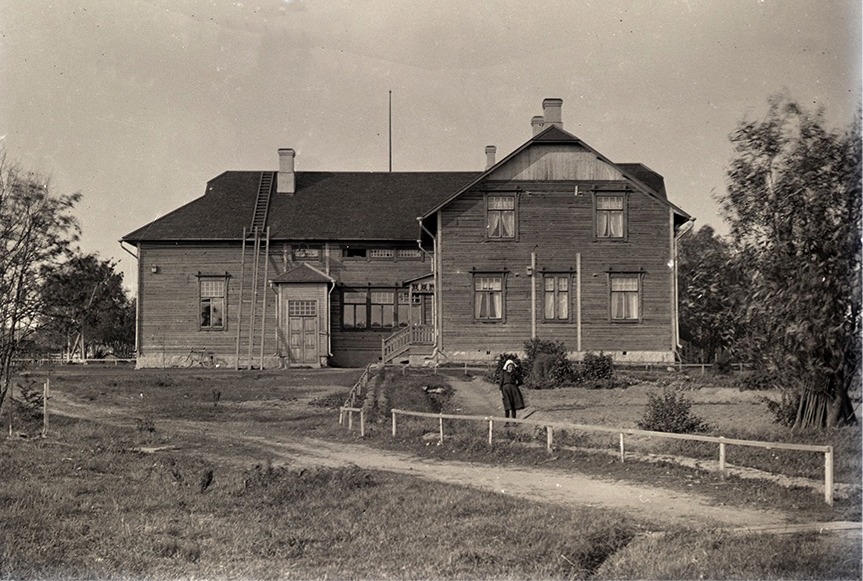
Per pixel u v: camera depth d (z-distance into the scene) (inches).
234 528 488.7
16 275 855.7
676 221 1558.8
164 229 1705.2
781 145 727.1
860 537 425.7
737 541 428.1
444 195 1845.5
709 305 807.7
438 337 1469.0
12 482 596.7
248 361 1680.6
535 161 1493.6
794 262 716.7
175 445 800.9
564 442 738.8
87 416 996.6
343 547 450.0
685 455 656.4
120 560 427.5
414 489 580.4
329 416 984.9
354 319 1726.1
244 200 1801.2
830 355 714.8
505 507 520.4
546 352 1294.3
